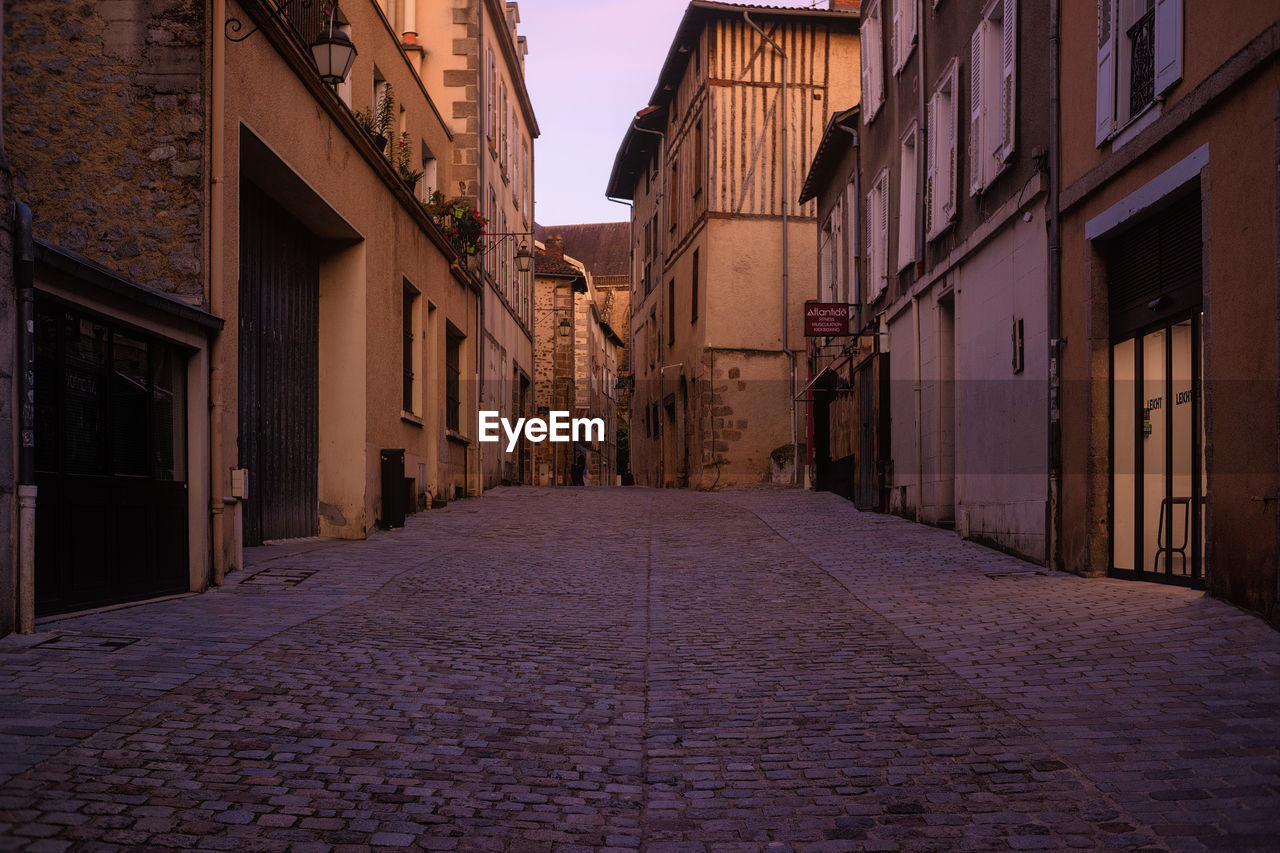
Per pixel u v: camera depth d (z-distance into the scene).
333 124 12.59
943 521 15.01
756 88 27.14
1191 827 4.24
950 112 14.67
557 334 45.88
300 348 13.23
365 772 4.87
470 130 23.52
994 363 12.59
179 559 8.79
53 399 7.16
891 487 17.80
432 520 16.41
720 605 9.49
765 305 27.06
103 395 7.73
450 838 4.25
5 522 6.50
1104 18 9.59
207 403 9.16
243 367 11.27
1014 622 8.07
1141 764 4.95
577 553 12.91
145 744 4.92
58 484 7.20
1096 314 10.04
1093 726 5.52
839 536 14.30
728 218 27.00
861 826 4.46
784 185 27.12
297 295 13.13
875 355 18.23
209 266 9.17
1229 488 7.57
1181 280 8.70
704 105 27.42
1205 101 7.79
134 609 7.87
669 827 4.50
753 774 5.12
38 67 9.20
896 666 7.05
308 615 8.17
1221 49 7.67
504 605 9.32
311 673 6.40
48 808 4.12
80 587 7.46
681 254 30.28
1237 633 6.87
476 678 6.65
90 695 5.54
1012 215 11.84
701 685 6.73
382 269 15.03
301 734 5.28
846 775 5.06
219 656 6.55
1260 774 4.71
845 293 21.52
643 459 37.41
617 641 8.01
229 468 9.72
